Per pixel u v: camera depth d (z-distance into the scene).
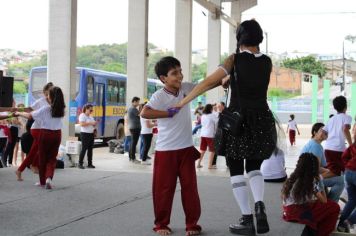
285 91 69.31
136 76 19.83
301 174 6.10
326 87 48.16
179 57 24.53
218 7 28.20
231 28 33.22
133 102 16.30
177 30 24.55
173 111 5.36
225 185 9.48
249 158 5.08
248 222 5.36
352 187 7.12
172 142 5.59
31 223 6.21
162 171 5.62
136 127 16.20
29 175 10.23
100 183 9.41
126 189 8.77
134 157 16.25
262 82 5.14
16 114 8.57
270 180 10.13
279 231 6.04
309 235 6.05
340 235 6.54
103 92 23.58
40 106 8.74
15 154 15.10
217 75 5.12
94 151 20.83
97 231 5.84
